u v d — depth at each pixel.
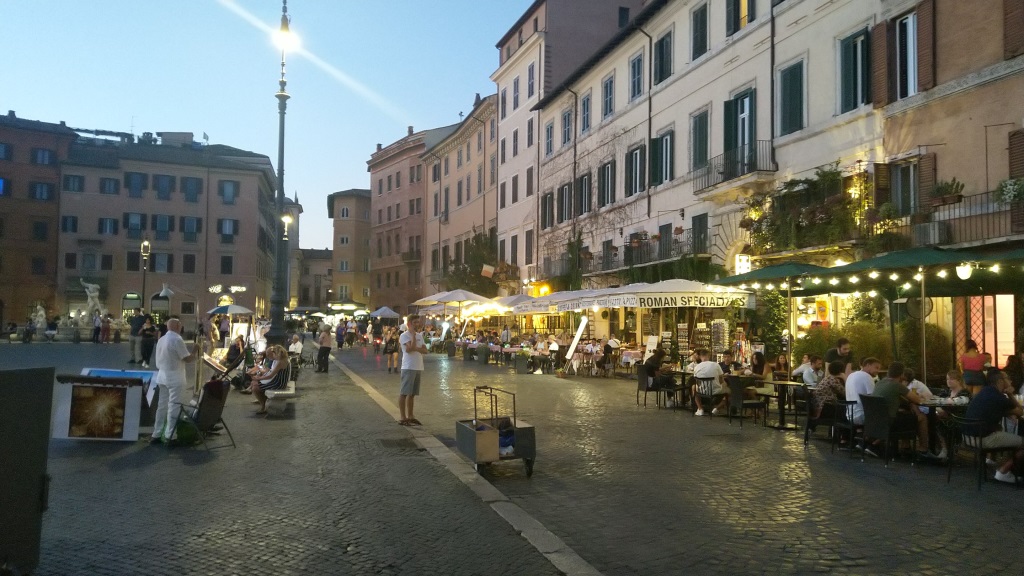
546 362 26.19
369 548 6.01
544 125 42.94
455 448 10.55
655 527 6.74
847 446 10.98
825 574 5.53
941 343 16.56
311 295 115.00
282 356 14.16
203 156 69.25
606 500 7.72
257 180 69.44
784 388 13.09
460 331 43.25
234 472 8.76
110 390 10.62
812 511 7.29
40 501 4.77
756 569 5.63
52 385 4.88
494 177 52.53
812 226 19.62
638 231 31.42
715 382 14.38
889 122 18.22
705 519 7.00
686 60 27.84
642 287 20.20
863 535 6.49
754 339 21.84
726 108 24.97
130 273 64.69
